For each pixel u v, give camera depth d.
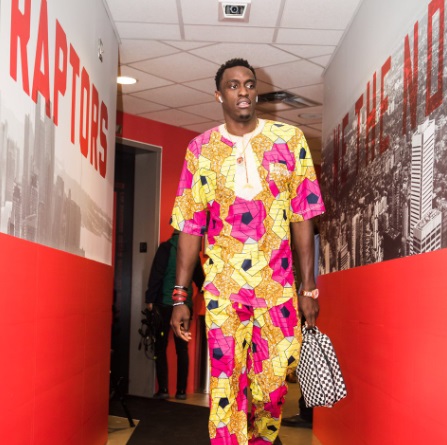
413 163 2.52
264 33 4.23
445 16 2.21
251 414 2.68
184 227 2.60
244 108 2.44
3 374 1.96
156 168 6.85
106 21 3.93
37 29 2.34
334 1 3.70
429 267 2.22
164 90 5.66
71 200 2.96
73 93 2.98
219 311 2.42
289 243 2.49
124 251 6.92
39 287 2.35
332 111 4.57
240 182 2.44
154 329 6.16
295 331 2.47
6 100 1.98
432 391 2.17
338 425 3.85
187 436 4.44
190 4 3.81
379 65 3.19
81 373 3.20
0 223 1.94
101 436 3.90
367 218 3.30
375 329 2.99
